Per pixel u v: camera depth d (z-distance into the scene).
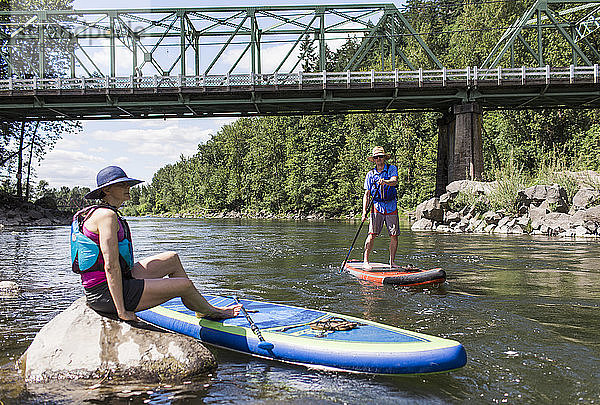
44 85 27.38
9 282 6.45
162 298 3.61
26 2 38.19
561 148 34.47
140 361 3.19
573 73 25.48
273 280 6.88
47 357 3.25
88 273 3.46
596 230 15.59
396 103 28.75
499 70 25.84
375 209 7.34
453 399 2.75
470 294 5.71
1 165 36.31
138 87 27.09
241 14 30.52
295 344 3.34
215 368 3.27
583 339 3.86
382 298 5.49
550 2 29.28
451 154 28.98
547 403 2.70
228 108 29.48
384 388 2.91
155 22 31.02
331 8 30.25
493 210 20.25
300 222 36.94
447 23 65.44
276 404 2.71
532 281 6.68
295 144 57.03
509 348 3.62
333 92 27.05
